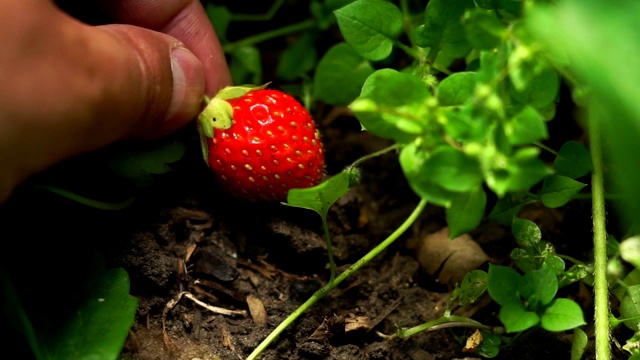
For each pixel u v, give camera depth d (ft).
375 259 0.86
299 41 0.97
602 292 0.73
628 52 0.58
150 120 0.77
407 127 0.66
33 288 0.76
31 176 0.77
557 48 0.64
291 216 0.83
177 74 0.78
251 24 1.03
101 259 0.75
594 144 0.77
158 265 0.79
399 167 0.92
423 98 0.67
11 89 0.68
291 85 0.95
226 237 0.83
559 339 0.79
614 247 0.78
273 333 0.76
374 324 0.80
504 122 0.65
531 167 0.64
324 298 0.81
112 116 0.73
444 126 0.65
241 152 0.79
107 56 0.72
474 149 0.63
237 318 0.80
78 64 0.70
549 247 0.76
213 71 0.86
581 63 0.59
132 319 0.73
